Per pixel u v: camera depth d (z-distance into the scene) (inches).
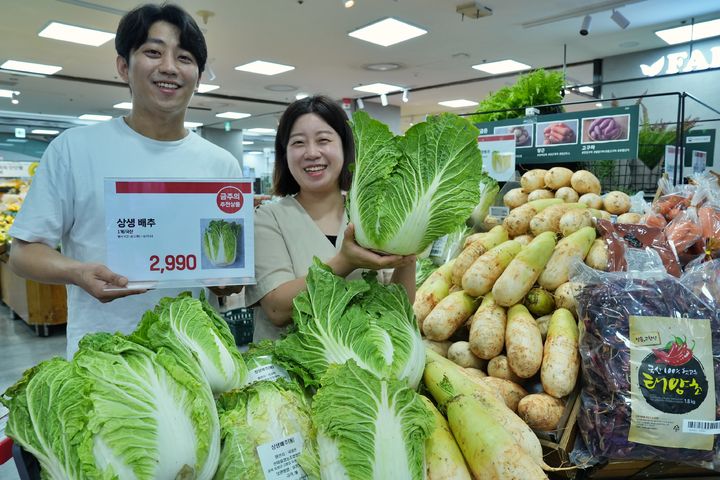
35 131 519.8
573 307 74.6
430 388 55.6
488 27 306.8
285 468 39.8
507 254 81.4
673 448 55.3
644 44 337.4
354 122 52.6
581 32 270.2
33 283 242.2
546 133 112.7
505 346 74.8
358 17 289.6
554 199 99.5
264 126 712.4
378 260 52.7
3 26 293.4
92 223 75.1
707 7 271.7
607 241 79.8
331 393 40.5
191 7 273.1
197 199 53.6
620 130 102.3
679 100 98.6
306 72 419.5
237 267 54.7
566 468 54.2
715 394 55.6
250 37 324.8
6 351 230.5
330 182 69.7
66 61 369.4
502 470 44.3
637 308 60.6
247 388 44.3
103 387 35.4
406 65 399.2
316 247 69.4
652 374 56.5
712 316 59.6
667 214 91.6
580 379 66.1
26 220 70.4
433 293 85.2
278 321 64.8
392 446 38.6
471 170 50.5
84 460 32.5
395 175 50.2
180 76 71.1
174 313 46.8
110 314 75.7
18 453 35.9
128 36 68.7
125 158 76.2
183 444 35.7
